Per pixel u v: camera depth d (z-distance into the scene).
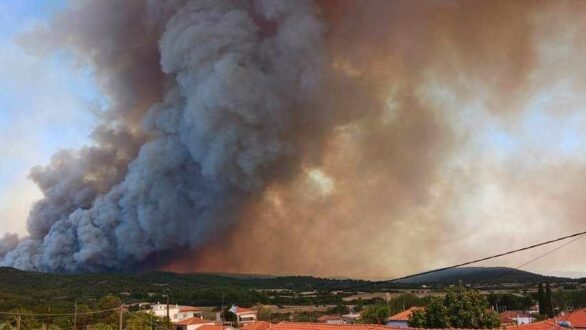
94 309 69.19
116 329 61.22
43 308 65.69
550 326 43.72
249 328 59.38
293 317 79.12
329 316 77.06
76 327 65.19
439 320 36.91
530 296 96.94
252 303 97.25
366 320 62.78
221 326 69.00
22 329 58.09
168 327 54.06
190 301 99.19
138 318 63.47
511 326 43.91
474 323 36.12
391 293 107.12
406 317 54.00
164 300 95.75
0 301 67.50
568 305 81.12
